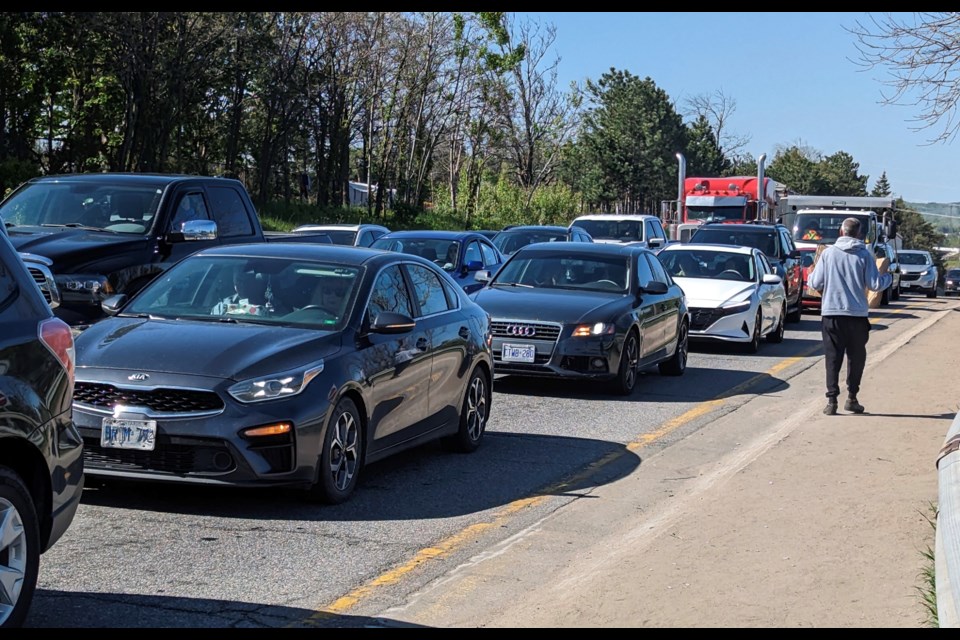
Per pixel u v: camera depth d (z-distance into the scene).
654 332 14.14
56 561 6.07
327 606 5.55
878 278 11.09
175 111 41.69
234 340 7.36
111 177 12.53
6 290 4.71
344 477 7.60
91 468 6.93
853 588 5.49
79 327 10.92
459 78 55.78
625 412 12.10
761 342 20.75
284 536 6.78
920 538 6.39
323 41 48.12
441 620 5.40
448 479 8.58
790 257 25.05
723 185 34.00
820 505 7.20
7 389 4.48
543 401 12.65
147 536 6.63
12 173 31.30
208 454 6.86
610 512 7.73
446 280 9.62
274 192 56.59
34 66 38.34
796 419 11.01
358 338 7.84
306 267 8.40
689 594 5.45
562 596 5.56
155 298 8.27
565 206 60.25
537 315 12.73
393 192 59.84
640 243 27.75
